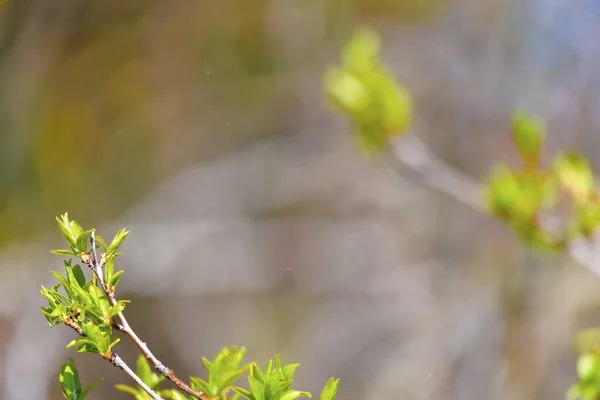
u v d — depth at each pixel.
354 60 4.59
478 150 11.10
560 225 3.88
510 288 9.33
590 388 3.12
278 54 11.38
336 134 11.57
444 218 10.75
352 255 11.16
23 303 9.11
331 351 10.70
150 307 10.62
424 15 11.66
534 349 8.88
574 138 10.04
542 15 10.70
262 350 10.83
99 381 1.83
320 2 11.31
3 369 8.76
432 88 11.44
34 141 10.05
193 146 11.41
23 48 9.83
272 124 11.66
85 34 10.55
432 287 10.34
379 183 11.34
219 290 10.73
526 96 10.59
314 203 11.45
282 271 11.23
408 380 9.74
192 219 10.99
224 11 11.22
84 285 1.79
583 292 8.71
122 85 10.98
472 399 9.16
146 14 11.00
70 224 1.80
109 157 10.84
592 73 10.19
